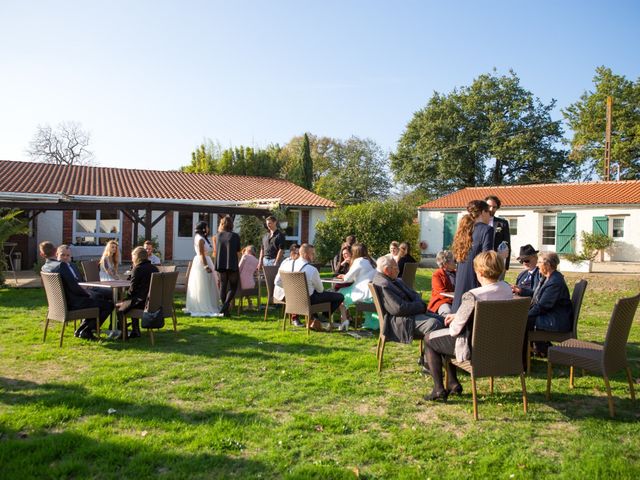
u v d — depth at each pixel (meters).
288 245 23.59
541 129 37.53
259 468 3.23
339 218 20.12
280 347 6.52
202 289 8.88
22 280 13.55
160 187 22.25
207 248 8.88
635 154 35.06
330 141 55.81
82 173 22.78
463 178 39.44
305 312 7.30
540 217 25.44
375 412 4.29
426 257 26.97
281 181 28.38
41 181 19.95
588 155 37.56
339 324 8.23
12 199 16.69
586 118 36.72
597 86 36.38
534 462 3.31
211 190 23.17
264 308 9.81
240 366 5.55
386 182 49.03
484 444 3.63
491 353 4.21
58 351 6.12
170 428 3.80
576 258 20.80
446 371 4.84
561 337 5.55
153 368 5.43
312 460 3.36
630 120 34.97
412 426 3.97
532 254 6.82
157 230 21.31
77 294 6.52
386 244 19.81
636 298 4.37
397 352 6.37
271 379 5.12
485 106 37.94
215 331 7.45
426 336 4.77
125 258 20.55
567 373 5.52
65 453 3.38
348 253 9.95
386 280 5.38
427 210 28.77
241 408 4.28
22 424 3.79
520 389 4.97
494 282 4.43
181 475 3.10
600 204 23.55
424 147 39.56
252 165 35.56
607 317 9.41
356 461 3.35
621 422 4.07
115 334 6.85
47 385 4.75
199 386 4.82
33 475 3.08
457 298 4.99
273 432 3.77
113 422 3.92
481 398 4.69
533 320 5.61
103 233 20.34
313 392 4.75
